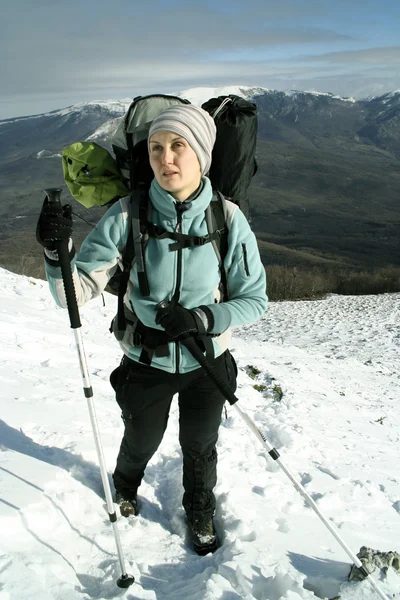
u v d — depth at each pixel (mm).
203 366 2371
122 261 2496
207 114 2498
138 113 2656
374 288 38688
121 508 2928
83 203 2760
